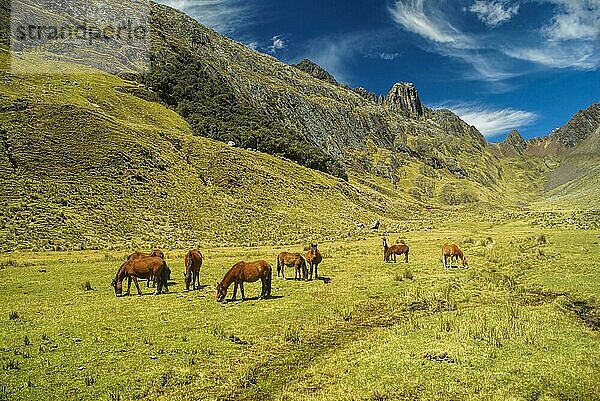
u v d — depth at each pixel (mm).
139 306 18672
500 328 15375
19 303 19375
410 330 15547
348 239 58812
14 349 13219
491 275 25953
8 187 52844
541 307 18359
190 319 16734
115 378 11539
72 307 18516
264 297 20547
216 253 40719
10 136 64625
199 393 10984
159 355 13125
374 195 144875
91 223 50938
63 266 30672
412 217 123938
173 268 30875
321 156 157375
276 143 138625
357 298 20750
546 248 34969
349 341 15000
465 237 52844
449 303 19359
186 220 61562
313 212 86625
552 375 11797
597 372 12008
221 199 74812
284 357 13453
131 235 51344
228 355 13328
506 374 11867
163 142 87250
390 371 12125
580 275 24422
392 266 30297
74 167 63125
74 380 11359
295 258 25438
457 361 12695
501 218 91625
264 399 10812
